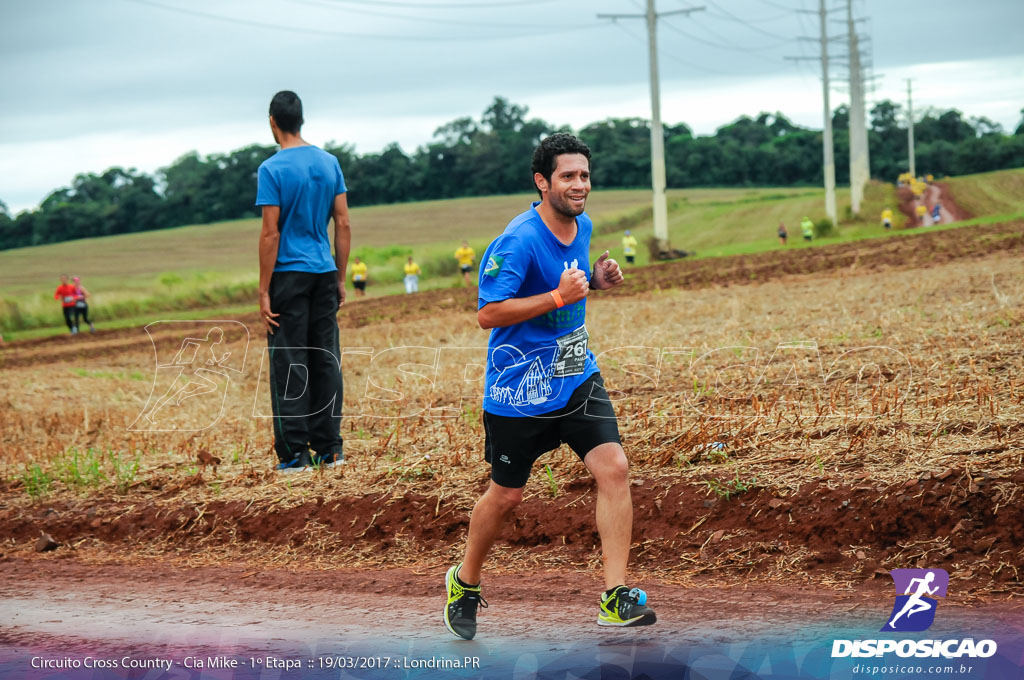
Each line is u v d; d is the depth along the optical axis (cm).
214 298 9456
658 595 1016
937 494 1089
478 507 938
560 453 1445
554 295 864
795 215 17762
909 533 1073
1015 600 911
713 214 19788
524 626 954
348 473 1531
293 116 1647
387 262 11275
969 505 1065
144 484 1600
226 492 1506
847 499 1125
